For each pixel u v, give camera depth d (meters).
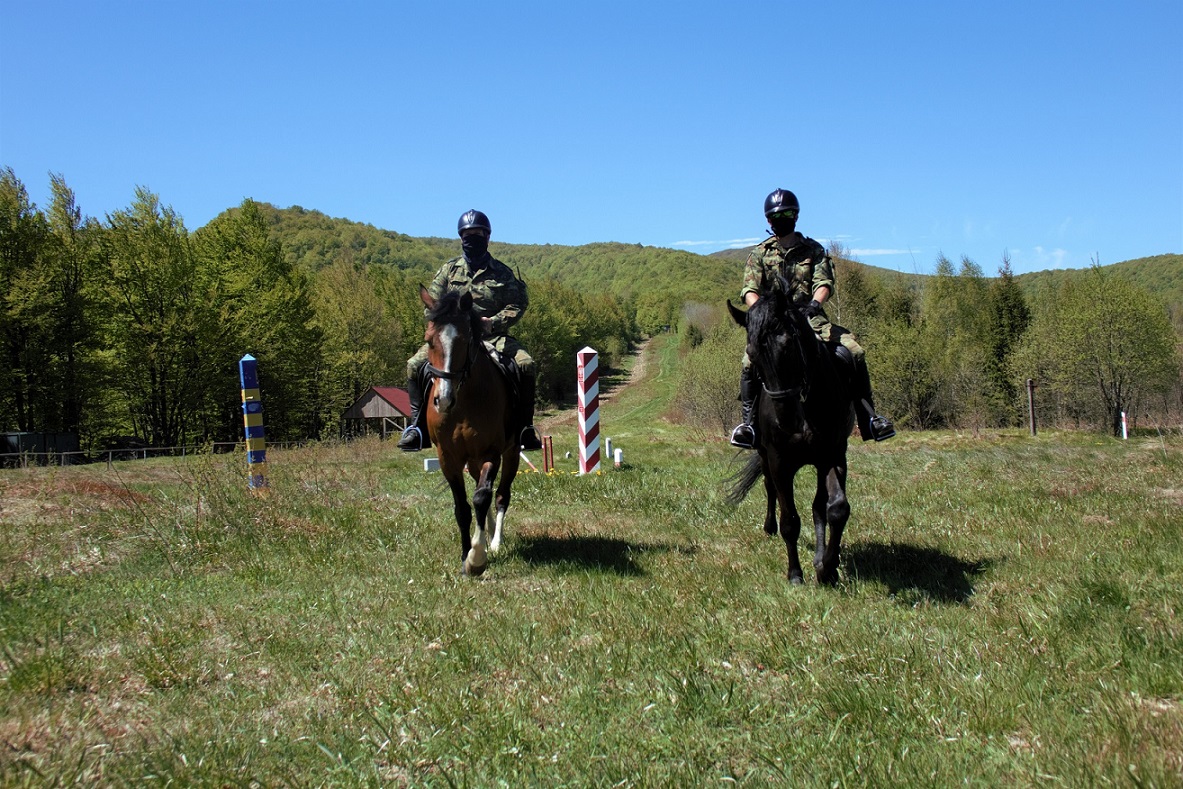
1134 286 39.72
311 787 3.37
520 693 4.24
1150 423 41.75
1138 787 3.06
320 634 5.26
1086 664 4.34
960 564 6.79
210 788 3.35
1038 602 5.48
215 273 41.88
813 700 4.05
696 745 3.66
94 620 5.49
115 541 7.79
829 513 6.02
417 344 69.25
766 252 6.93
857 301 48.88
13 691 4.35
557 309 93.56
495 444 7.00
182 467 14.54
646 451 20.72
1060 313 41.31
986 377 45.84
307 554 7.33
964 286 56.44
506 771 3.48
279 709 4.18
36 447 32.53
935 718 3.80
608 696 4.21
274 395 43.84
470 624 5.31
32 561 7.00
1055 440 26.92
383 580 6.56
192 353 38.47
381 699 4.23
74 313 35.84
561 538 8.27
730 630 5.11
